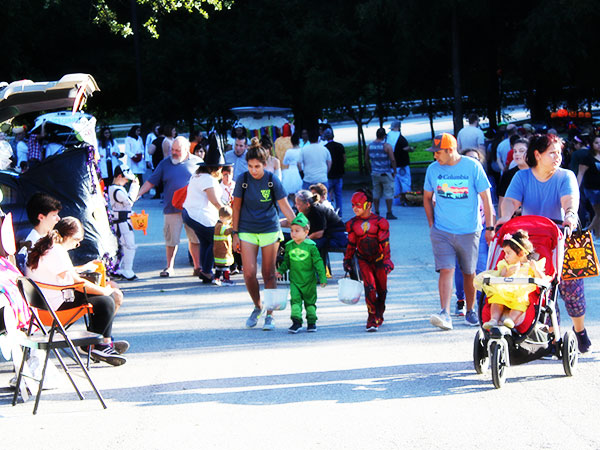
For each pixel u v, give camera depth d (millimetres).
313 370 12641
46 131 22844
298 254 15305
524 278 11172
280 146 34375
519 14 42375
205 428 10094
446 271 14945
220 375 12547
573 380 11680
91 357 13781
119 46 52062
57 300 12461
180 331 15836
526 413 10242
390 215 31312
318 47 44562
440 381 11797
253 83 46594
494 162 28516
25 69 49406
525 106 51312
